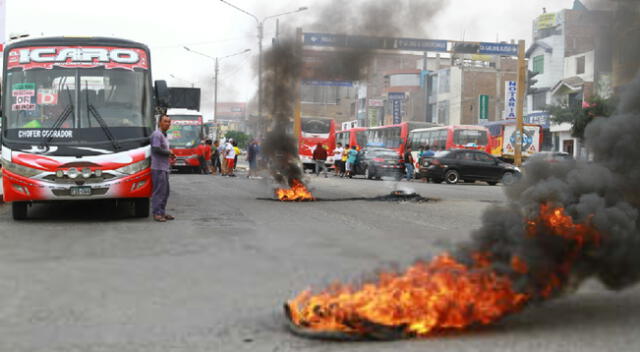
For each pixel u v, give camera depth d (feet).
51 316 16.53
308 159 134.31
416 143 136.46
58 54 38.29
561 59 148.87
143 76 39.19
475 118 190.29
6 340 14.49
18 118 37.22
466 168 94.84
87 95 37.96
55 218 39.55
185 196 57.93
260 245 27.61
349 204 50.70
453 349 13.51
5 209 45.57
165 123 37.99
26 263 23.70
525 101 156.76
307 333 14.61
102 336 14.80
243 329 15.34
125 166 37.14
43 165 36.22
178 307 17.42
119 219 38.88
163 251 26.22
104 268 22.77
